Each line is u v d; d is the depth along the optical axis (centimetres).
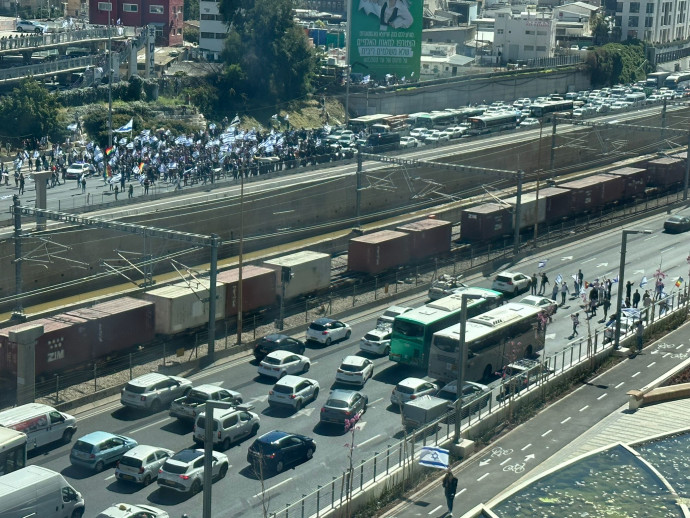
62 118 17538
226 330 10188
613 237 15775
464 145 19300
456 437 7719
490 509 6800
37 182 11444
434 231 13838
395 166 16475
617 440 8056
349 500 6681
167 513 6706
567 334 10919
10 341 8594
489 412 8231
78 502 6506
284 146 17538
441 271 13412
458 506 6919
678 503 7000
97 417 8400
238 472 7394
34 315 9962
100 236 11956
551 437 8112
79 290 11850
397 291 12438
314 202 14975
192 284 10638
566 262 14175
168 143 16762
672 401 8988
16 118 16825
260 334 10731
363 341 10181
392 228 14662
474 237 14825
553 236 15550
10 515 5975
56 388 8719
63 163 15225
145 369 9556
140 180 14138
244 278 10975
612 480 7312
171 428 8225
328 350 10312
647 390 8894
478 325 9525
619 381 9406
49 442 7762
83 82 19000
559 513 6825
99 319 9425
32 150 16388
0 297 10956
